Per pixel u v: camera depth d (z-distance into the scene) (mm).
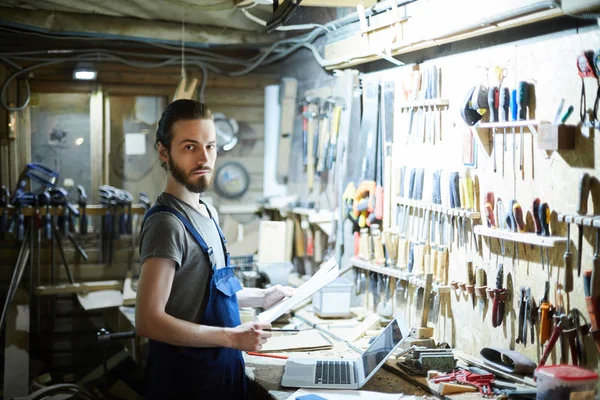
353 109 3869
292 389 2553
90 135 5055
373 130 3695
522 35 2641
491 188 2787
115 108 5113
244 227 5367
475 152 2871
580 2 2080
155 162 5227
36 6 4016
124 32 4363
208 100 5289
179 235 2301
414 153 3348
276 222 4414
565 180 2400
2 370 4480
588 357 2332
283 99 4887
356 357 3008
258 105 5414
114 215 4730
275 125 5012
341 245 3947
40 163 4996
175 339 2197
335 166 4156
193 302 2359
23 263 4480
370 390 2533
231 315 2461
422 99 3209
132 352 4395
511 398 2301
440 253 3102
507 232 2592
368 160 3725
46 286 4707
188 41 4566
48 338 5047
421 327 3076
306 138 4566
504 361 2631
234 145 5367
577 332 2354
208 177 2381
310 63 4602
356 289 3855
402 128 3455
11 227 4492
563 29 2430
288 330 3408
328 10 3977
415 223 3342
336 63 3885
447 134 3066
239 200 5422
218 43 4664
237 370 2562
